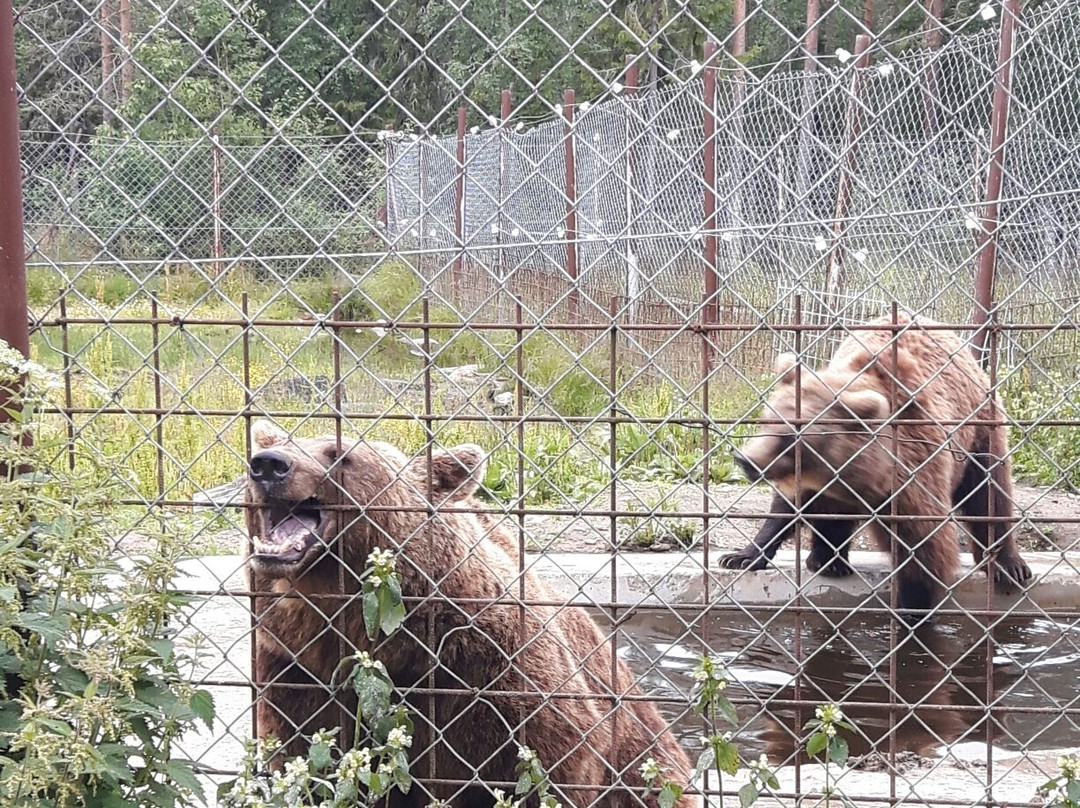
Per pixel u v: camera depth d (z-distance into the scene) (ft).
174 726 8.37
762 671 17.89
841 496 20.74
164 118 33.71
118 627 8.06
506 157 45.62
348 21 54.54
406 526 10.80
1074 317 26.32
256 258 9.99
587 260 39.65
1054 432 27.48
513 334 39.22
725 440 9.55
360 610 10.68
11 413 8.33
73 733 7.43
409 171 43.98
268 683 9.85
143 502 9.67
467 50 51.19
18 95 9.11
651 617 20.03
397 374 38.29
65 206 10.34
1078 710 9.46
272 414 9.70
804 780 11.50
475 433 29.63
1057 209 26.30
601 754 11.15
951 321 27.35
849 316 29.25
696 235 10.45
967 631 19.98
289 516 10.55
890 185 10.96
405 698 10.51
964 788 11.14
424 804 10.60
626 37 43.55
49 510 8.18
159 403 9.76
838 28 49.57
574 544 22.65
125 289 39.27
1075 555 22.45
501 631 10.68
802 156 15.56
